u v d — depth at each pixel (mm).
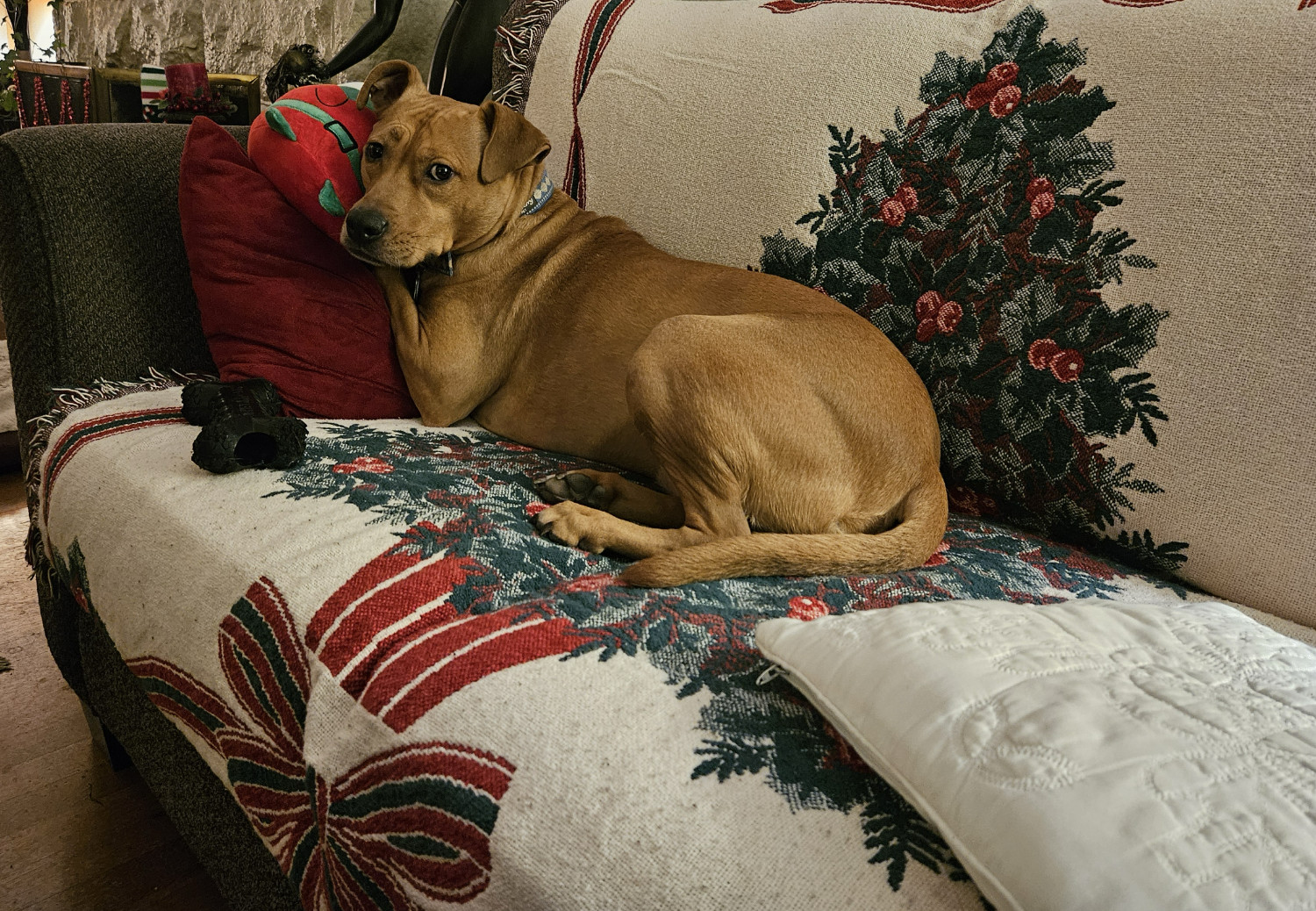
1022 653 915
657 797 848
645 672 1008
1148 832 698
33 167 1777
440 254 1828
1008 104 1646
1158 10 1566
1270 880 662
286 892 1207
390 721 1002
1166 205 1476
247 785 1193
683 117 1990
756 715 957
